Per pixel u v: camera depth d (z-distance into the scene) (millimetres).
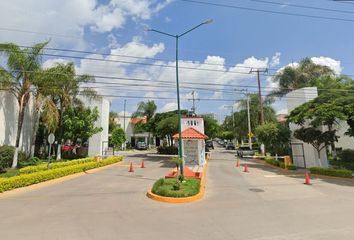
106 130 35188
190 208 10125
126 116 69250
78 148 32906
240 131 51375
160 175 19797
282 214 9281
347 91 22656
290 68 39750
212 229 7609
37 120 27141
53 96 25609
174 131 36812
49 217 8805
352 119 18922
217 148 72812
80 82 27656
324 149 24266
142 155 42719
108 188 14445
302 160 26562
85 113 27969
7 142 22547
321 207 10359
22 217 8812
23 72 21938
